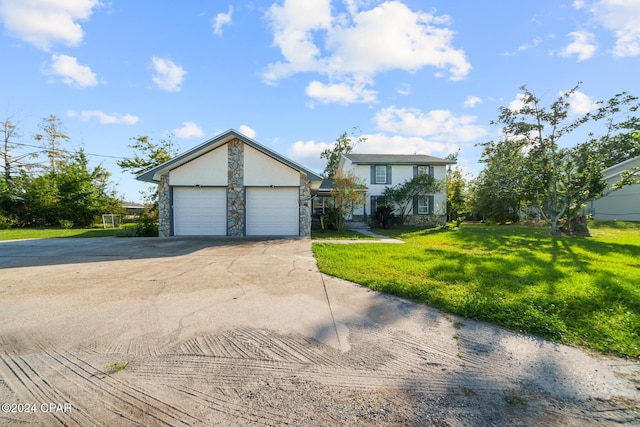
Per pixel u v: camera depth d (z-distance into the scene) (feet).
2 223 63.05
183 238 37.73
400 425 5.64
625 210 67.31
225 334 9.66
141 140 68.33
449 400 6.42
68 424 5.59
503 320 10.79
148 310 11.75
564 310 11.62
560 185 45.62
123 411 5.97
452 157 108.88
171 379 7.11
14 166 80.23
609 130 41.81
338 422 5.71
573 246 31.30
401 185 65.67
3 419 5.69
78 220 72.49
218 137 38.58
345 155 73.67
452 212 87.71
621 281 15.83
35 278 16.72
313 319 11.07
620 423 5.71
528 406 6.21
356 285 15.84
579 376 7.36
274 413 5.95
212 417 5.82
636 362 8.04
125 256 24.39
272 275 17.94
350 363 7.97
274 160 41.24
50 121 87.61
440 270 18.84
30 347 8.63
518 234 44.98
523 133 46.21
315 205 68.18
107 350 8.50
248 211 41.27
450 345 9.07
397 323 10.78
